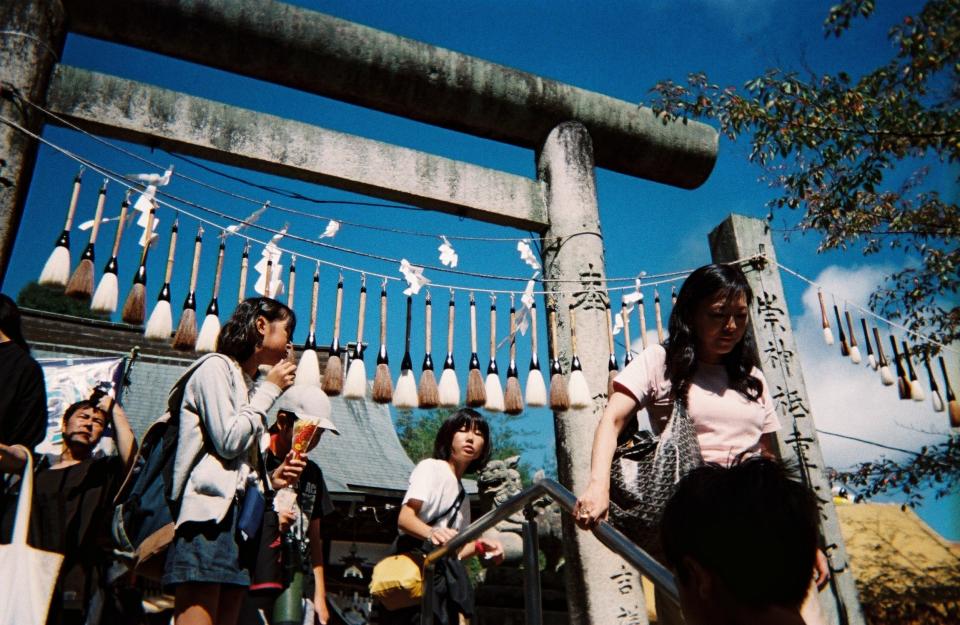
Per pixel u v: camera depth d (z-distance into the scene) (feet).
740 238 19.47
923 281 22.91
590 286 18.10
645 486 7.53
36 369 9.89
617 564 15.57
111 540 10.76
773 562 3.07
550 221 19.15
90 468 11.51
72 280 14.01
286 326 9.80
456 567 11.91
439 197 18.37
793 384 18.06
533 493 8.16
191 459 8.18
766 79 21.57
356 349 16.56
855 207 22.50
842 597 16.12
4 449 8.79
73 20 16.24
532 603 8.39
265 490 9.37
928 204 22.50
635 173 21.16
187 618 7.82
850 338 18.89
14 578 8.16
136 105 16.19
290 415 11.50
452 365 17.24
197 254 15.56
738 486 3.28
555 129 19.77
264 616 10.47
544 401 17.17
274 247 16.30
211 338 14.93
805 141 21.36
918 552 22.56
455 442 12.70
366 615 32.17
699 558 3.25
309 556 11.91
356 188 18.06
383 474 42.24
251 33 16.96
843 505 25.02
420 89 18.54
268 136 17.22
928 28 19.31
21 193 14.53
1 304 10.12
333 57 17.65
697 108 21.18
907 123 20.76
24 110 14.73
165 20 16.44
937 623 20.74
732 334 7.98
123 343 44.24
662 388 8.08
